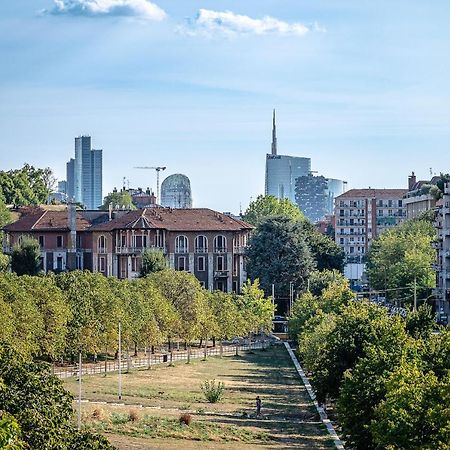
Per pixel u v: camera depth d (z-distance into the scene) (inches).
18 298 7027.6
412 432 3511.3
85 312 7859.3
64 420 3213.6
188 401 6653.5
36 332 7022.6
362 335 5398.6
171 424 5511.8
